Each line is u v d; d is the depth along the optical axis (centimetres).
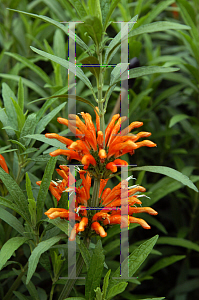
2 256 120
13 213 187
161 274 314
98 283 129
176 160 312
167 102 382
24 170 184
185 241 243
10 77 246
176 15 435
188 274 295
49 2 315
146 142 131
